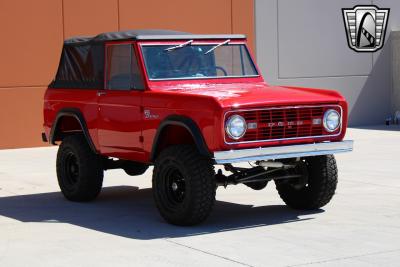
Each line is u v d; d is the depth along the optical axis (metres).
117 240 8.12
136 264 7.14
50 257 7.46
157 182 8.83
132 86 9.41
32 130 17.00
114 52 9.75
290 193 9.65
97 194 10.50
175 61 9.51
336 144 8.95
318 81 21.09
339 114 9.08
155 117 8.92
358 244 7.75
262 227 8.63
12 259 7.43
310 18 20.86
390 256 7.27
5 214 9.72
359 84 21.78
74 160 10.56
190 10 18.84
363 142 17.44
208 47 9.80
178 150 8.55
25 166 14.18
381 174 12.57
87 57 10.23
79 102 10.26
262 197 10.57
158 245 7.86
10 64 16.72
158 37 9.48
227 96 8.48
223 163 8.27
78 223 9.08
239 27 19.66
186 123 8.47
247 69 10.07
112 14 17.81
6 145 16.75
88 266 7.11
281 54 20.45
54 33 17.17
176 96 8.66
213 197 8.51
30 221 9.24
